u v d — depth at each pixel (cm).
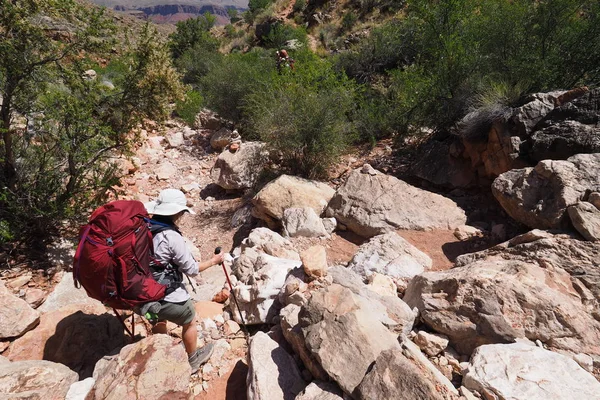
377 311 325
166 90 604
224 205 787
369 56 1279
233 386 312
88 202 602
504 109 613
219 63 1489
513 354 264
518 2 726
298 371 297
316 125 739
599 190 411
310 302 304
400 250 460
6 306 356
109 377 269
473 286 324
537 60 659
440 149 723
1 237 501
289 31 2345
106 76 1138
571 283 341
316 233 571
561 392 241
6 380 266
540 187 459
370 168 627
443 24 772
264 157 814
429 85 770
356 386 250
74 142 548
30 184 544
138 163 907
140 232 275
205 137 1125
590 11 659
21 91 506
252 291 399
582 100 518
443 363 298
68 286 459
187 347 319
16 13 447
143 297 273
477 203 620
